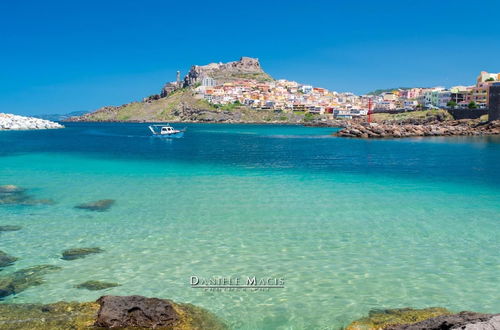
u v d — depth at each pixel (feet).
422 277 46.11
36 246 56.29
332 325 36.17
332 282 44.88
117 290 42.78
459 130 376.89
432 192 95.66
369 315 37.55
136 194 91.50
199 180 113.19
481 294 41.98
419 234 61.82
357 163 159.94
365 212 75.20
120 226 65.92
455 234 61.87
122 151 221.87
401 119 563.48
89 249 55.16
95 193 92.32
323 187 102.12
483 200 86.22
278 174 126.72
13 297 40.93
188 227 65.46
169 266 49.32
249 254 53.26
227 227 65.41
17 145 263.49
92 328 34.09
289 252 54.03
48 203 81.92
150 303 36.52
